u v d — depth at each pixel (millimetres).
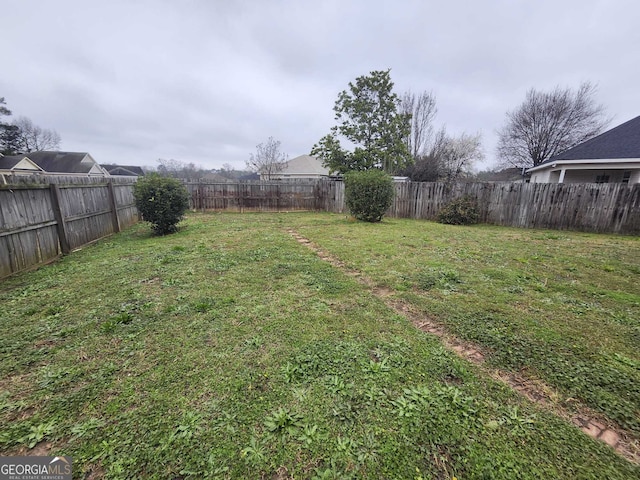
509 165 25922
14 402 1692
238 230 7789
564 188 8844
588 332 2525
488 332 2514
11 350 2232
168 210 7125
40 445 1414
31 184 4449
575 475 1266
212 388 1798
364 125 20906
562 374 1965
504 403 1698
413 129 26297
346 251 5387
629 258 5129
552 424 1551
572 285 3707
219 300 3154
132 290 3441
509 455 1357
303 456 1354
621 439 1476
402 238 6664
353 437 1453
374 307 3004
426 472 1276
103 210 6984
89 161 28516
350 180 10000
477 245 6062
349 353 2174
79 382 1864
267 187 13500
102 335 2447
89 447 1397
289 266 4406
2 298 3227
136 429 1496
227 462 1320
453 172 26828
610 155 11219
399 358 2119
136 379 1885
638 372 1994
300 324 2629
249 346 2270
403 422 1541
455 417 1578
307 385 1829
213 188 13273
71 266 4438
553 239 7074
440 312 2906
